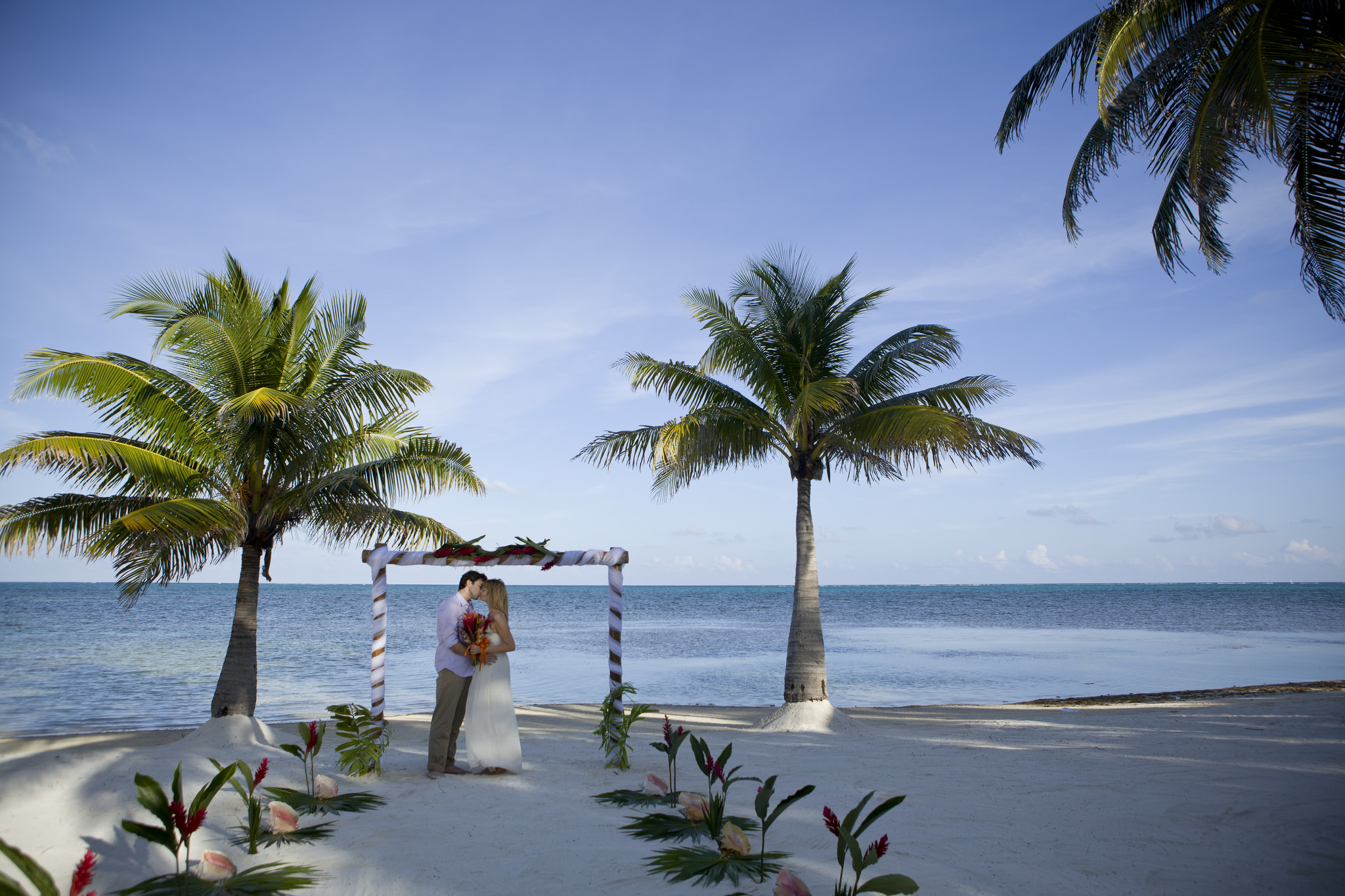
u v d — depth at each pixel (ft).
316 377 33.88
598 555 25.23
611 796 19.38
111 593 302.25
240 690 29.37
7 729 38.96
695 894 12.67
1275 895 12.55
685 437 34.45
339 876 13.60
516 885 13.16
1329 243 25.27
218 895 12.44
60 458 26.04
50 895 9.81
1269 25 24.08
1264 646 93.30
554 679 64.18
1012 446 32.14
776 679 64.54
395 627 122.93
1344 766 23.12
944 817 17.47
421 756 26.45
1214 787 20.43
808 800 19.45
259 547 31.17
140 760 22.59
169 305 30.45
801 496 36.47
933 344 35.86
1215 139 25.48
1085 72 32.42
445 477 33.12
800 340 36.76
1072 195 34.60
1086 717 37.04
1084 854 14.64
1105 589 622.54
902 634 121.90
